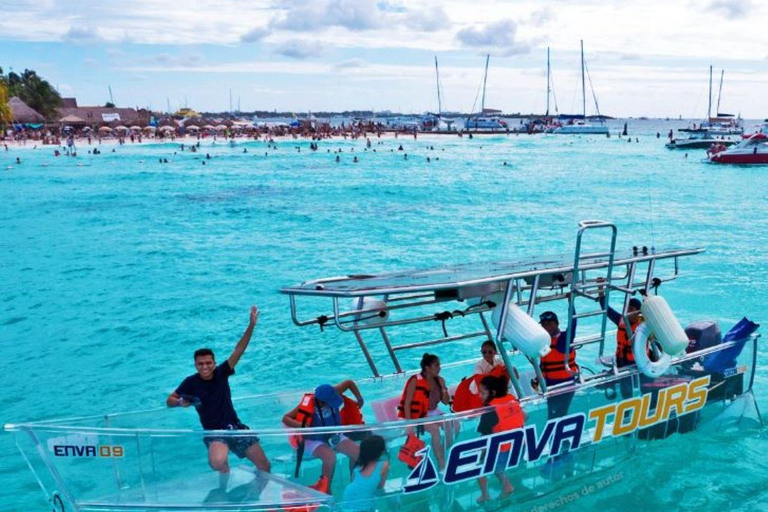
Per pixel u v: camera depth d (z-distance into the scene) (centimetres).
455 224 2819
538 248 2238
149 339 1313
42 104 13850
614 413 717
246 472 595
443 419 619
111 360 1197
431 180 4988
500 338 673
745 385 846
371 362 779
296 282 1794
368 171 5897
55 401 1016
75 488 580
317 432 605
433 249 2258
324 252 2231
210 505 580
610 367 757
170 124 14262
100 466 579
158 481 583
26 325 1420
